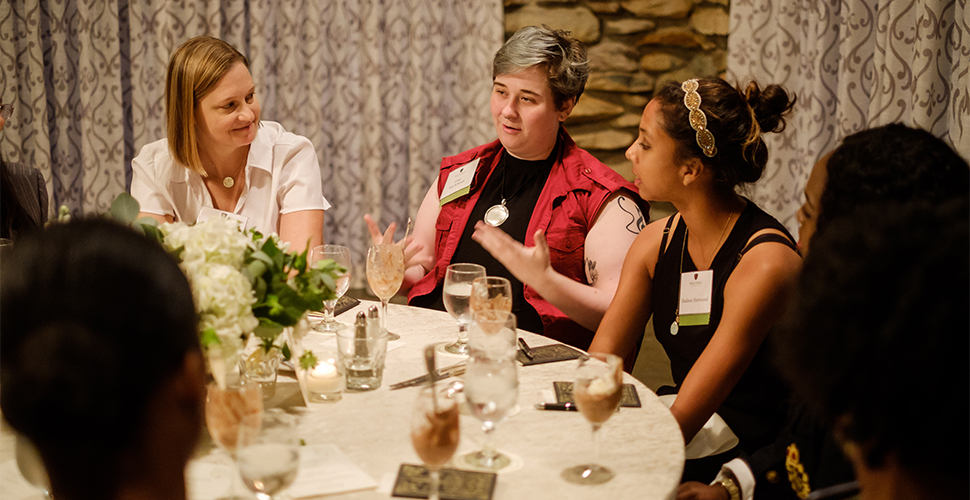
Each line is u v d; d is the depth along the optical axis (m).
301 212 2.44
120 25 4.18
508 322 1.40
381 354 1.45
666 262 1.82
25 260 0.56
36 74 4.11
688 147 1.65
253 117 2.29
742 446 1.68
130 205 1.29
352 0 4.15
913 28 3.19
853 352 0.60
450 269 1.68
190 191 2.42
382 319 1.78
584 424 1.32
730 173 1.66
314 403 1.39
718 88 1.66
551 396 1.42
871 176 1.23
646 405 1.41
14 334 0.55
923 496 0.62
